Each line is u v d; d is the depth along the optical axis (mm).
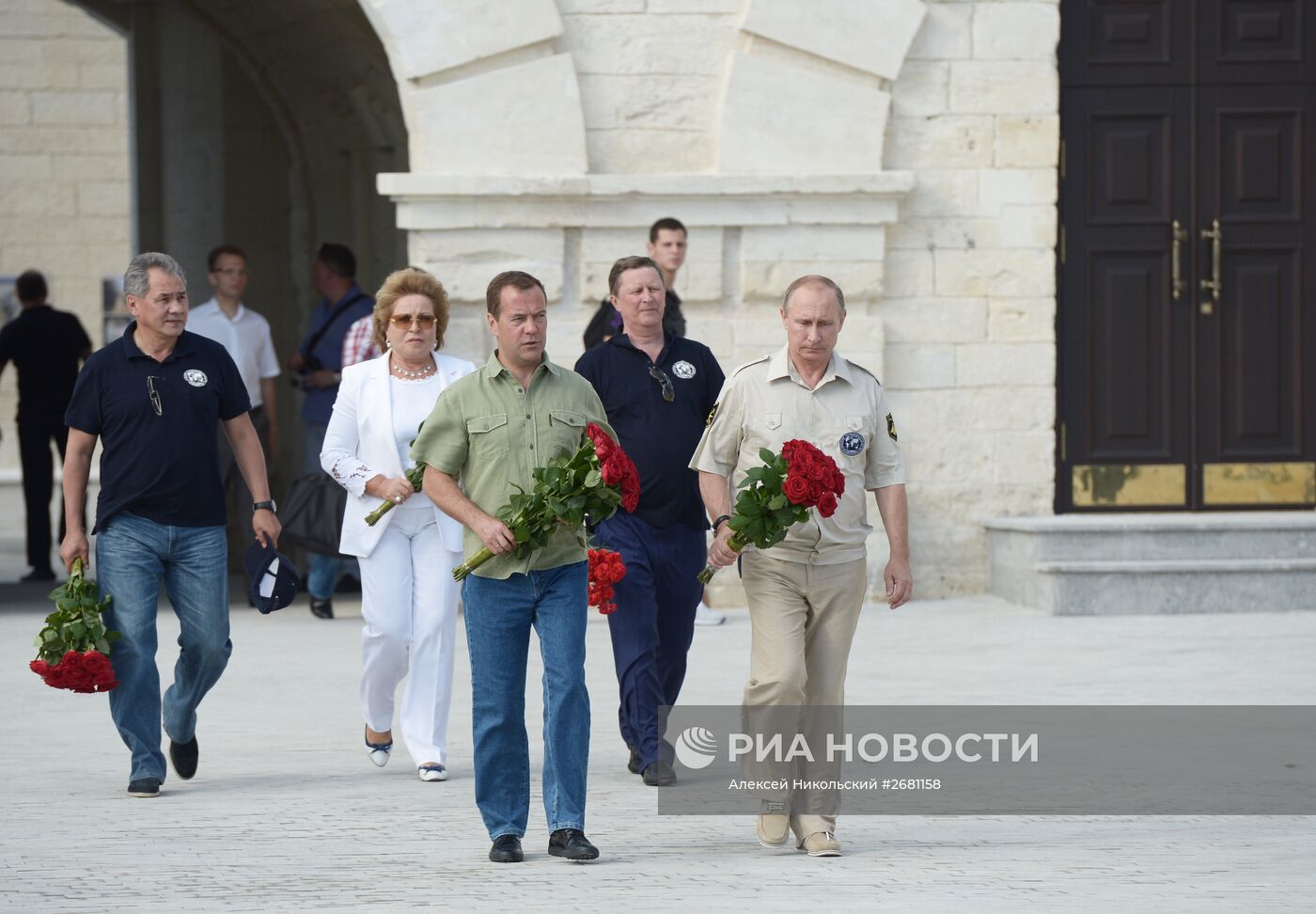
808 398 23359
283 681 36875
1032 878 21500
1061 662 37688
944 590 47594
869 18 46344
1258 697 33844
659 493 28125
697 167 46500
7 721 33062
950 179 47250
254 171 66938
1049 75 47312
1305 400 49031
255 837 24016
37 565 57969
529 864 22438
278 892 20906
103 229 91875
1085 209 48500
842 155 46469
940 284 47281
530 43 45531
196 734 31734
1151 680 35594
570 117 45750
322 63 59656
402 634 28062
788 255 46312
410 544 28359
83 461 27109
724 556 22641
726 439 23734
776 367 23438
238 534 58688
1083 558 45031
